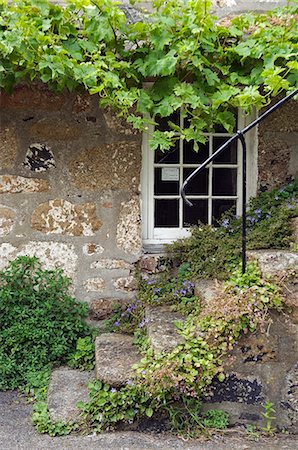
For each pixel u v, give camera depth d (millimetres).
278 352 3119
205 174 4391
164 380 2945
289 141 4164
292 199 3865
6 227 3975
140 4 3912
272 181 4176
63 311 3844
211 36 3600
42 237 4008
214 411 3096
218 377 3031
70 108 3959
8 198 3967
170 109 3551
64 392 3309
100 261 4051
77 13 3535
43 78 3404
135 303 3953
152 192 4301
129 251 4066
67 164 3988
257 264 3303
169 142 3588
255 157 4184
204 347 3062
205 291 3482
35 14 3436
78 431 3010
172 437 2990
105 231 4043
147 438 2969
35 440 2922
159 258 4066
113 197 4031
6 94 3891
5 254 3986
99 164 4008
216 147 4375
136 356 3326
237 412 3113
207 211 4398
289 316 3123
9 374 3611
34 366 3670
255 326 3051
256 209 4004
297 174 4188
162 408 3049
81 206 4016
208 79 3604
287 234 3646
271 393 3123
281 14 3701
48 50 3348
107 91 3475
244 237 3223
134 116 3686
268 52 3533
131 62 3721
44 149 3971
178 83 3619
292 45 3523
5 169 3947
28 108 3934
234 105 3617
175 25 3572
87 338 3859
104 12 3520
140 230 4066
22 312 3750
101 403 3035
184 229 4367
